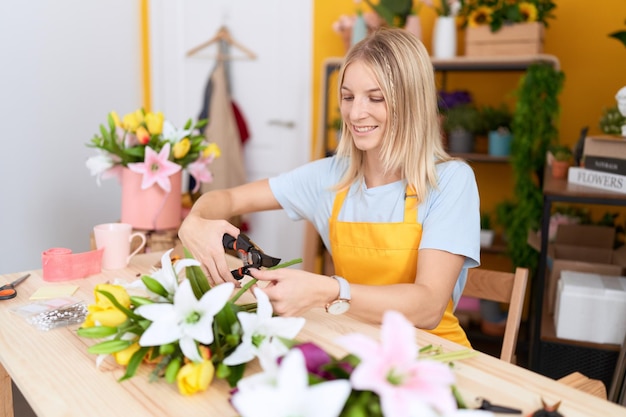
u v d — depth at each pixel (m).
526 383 0.87
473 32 2.64
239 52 3.46
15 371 0.90
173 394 0.83
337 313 1.06
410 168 1.33
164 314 0.83
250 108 3.50
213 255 1.23
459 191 1.32
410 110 1.30
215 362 0.87
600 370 2.07
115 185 3.34
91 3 3.16
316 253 3.02
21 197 2.92
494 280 1.41
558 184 2.24
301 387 0.55
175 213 1.88
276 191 1.59
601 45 2.76
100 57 3.24
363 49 1.31
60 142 3.07
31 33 2.89
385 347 0.59
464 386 0.85
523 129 2.50
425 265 1.23
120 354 0.86
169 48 3.55
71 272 1.37
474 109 2.78
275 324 0.84
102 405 0.80
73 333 1.05
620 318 2.03
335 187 1.47
